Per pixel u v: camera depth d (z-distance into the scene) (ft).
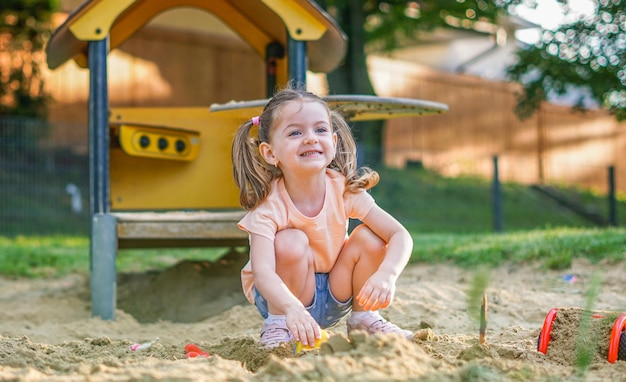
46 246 30.17
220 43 56.65
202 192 19.43
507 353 9.07
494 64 84.58
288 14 15.90
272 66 20.66
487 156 65.82
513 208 52.29
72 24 15.56
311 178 9.62
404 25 54.80
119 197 19.27
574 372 8.11
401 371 7.16
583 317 9.27
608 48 40.52
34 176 42.19
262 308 10.09
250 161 9.84
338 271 9.95
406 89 62.95
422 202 49.88
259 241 9.51
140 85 53.06
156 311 16.97
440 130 64.18
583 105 46.32
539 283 17.15
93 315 15.48
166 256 26.81
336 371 6.95
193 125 19.43
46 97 45.65
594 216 53.16
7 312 16.79
